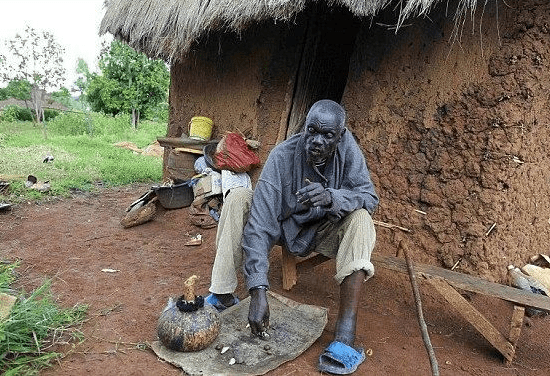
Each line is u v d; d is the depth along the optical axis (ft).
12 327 8.78
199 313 8.88
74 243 15.19
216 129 18.80
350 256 9.07
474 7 11.12
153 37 16.85
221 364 8.56
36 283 12.00
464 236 12.10
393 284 12.25
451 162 12.19
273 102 16.96
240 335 9.48
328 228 9.95
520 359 9.84
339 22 17.94
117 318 10.25
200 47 18.89
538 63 11.34
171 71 21.62
